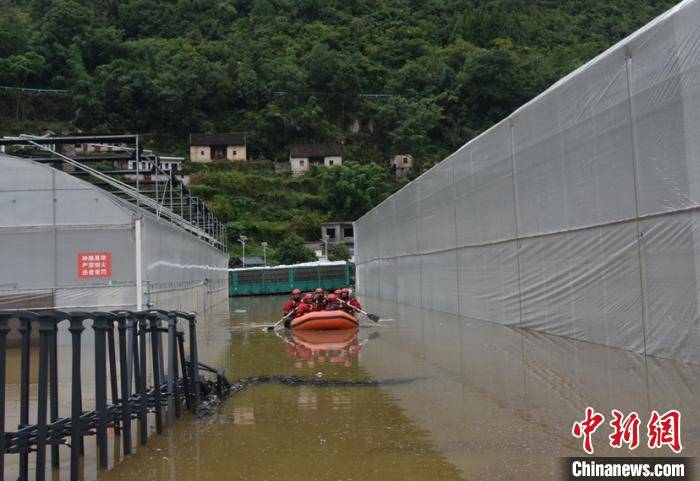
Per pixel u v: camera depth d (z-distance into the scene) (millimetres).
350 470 5027
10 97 83750
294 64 104688
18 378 9984
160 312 6750
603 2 121875
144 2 113750
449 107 100812
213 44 106375
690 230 8758
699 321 8625
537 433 5918
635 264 10070
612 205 10664
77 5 100625
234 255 70562
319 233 80000
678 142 8938
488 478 4762
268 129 94688
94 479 4988
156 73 93875
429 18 123000
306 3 120938
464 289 18688
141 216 14609
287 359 11547
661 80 9258
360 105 100188
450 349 11922
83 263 14453
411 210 25141
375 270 33812
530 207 13906
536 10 120188
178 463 5340
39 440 4578
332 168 86312
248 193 83312
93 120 86250
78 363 5043
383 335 15188
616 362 9352
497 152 15688
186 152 89875
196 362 7551
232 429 6441
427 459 5266
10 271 14297
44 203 14461
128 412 5754
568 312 12398
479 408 6992
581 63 98625
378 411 7059
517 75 100312
